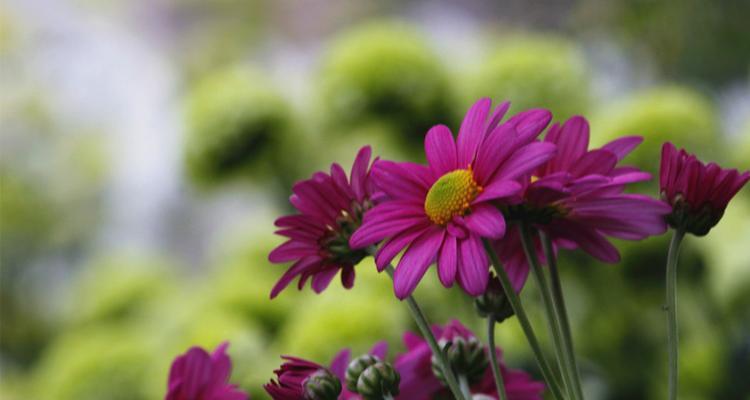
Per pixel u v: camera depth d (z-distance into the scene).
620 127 1.32
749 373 1.31
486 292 0.63
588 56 1.95
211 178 1.49
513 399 0.68
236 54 3.07
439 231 0.58
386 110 1.39
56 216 2.83
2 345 2.59
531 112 0.59
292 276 0.63
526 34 2.20
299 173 1.49
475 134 0.59
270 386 0.62
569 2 2.08
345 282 0.63
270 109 1.45
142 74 3.26
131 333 1.67
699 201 0.61
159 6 3.20
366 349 1.14
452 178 0.59
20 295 2.66
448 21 2.86
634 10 1.89
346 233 0.62
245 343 1.28
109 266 1.92
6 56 3.12
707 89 1.92
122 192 3.12
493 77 1.41
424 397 0.65
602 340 1.30
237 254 1.61
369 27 1.45
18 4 3.19
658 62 1.91
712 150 1.32
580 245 0.61
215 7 3.12
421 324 0.61
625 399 1.29
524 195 0.59
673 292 0.61
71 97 3.21
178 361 0.66
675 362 0.61
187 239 3.04
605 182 0.58
